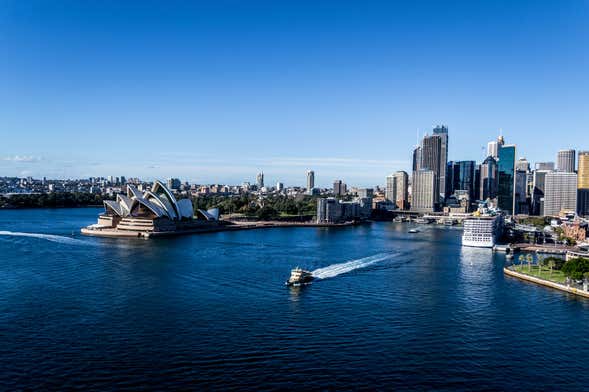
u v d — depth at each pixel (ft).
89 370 327.06
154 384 309.83
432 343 392.88
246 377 322.34
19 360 340.39
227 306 484.74
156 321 429.38
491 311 489.67
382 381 322.14
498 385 321.11
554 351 381.81
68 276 607.78
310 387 311.06
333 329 421.59
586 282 586.04
